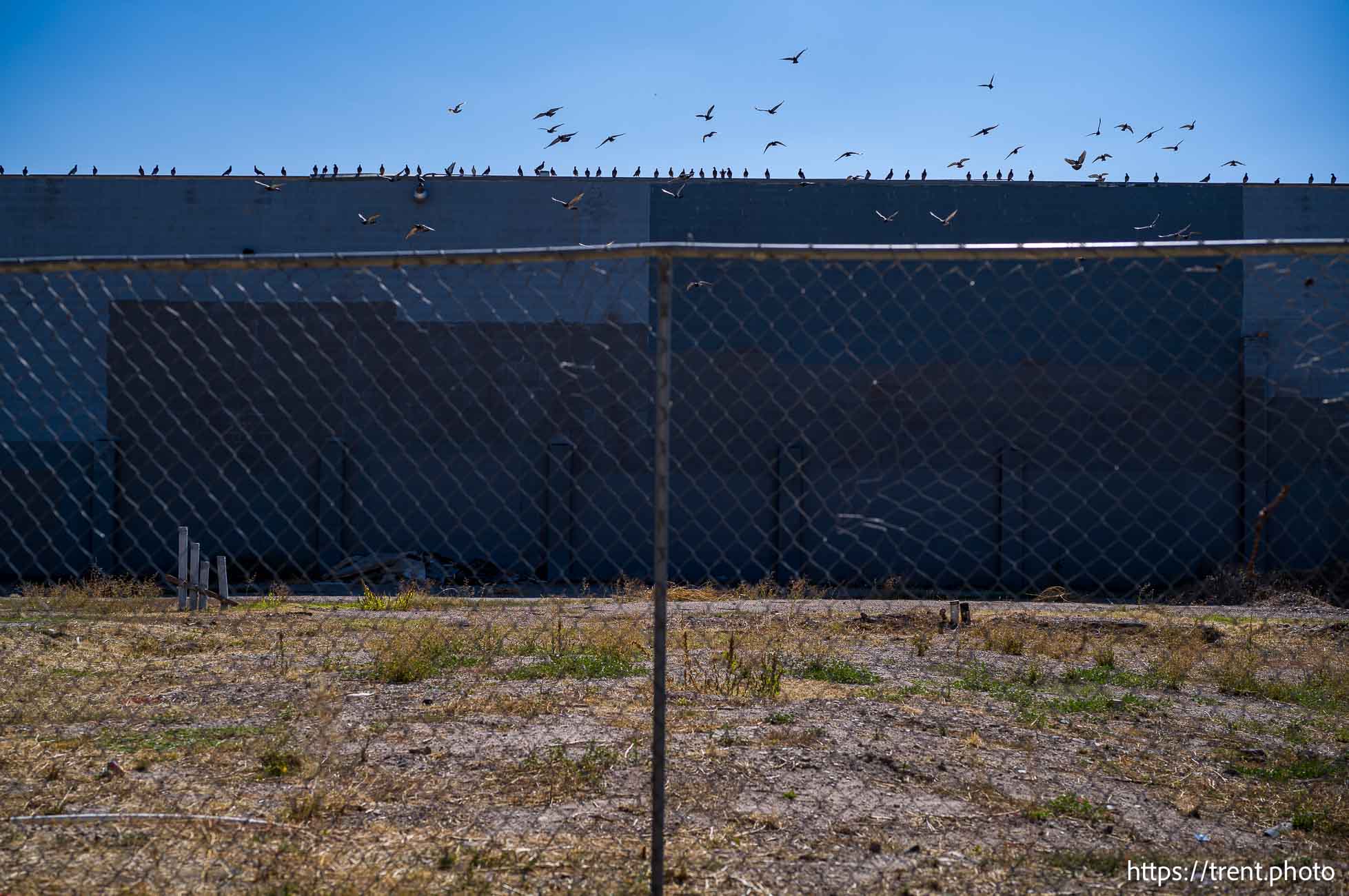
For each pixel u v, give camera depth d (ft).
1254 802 19.10
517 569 79.66
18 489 75.77
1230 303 74.95
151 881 13.74
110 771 18.97
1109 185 80.33
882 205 80.79
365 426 78.84
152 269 13.19
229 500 77.56
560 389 79.15
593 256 12.51
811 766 20.48
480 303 79.20
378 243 80.33
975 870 15.02
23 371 75.46
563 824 16.47
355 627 43.29
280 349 78.02
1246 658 35.94
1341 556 73.05
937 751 22.13
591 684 29.99
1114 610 53.42
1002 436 78.07
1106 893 14.25
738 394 78.43
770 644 39.19
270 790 18.17
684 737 22.95
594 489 79.41
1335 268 72.13
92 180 79.51
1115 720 26.76
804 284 78.48
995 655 39.04
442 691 28.71
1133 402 76.64
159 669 31.68
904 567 78.84
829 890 14.02
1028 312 78.02
